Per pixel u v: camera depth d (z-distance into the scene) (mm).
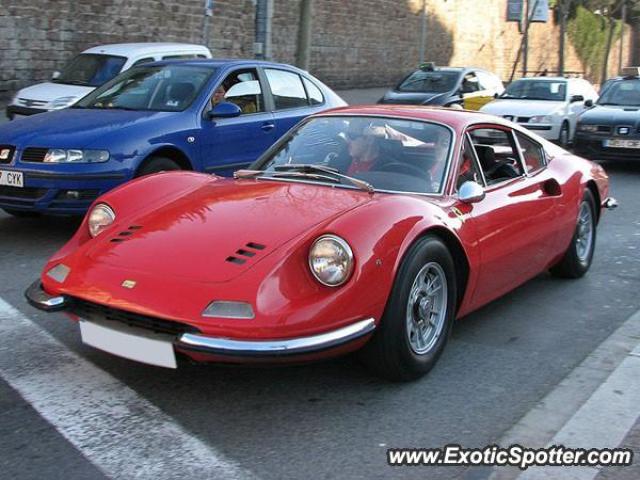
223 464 3217
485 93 18000
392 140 4734
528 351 4680
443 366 4383
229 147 7836
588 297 5859
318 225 3764
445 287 4180
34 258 6516
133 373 4105
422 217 3975
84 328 3744
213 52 22484
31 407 3693
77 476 3100
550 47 45375
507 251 4770
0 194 6824
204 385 3980
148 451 3312
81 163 6621
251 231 3797
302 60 14961
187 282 3518
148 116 7289
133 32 19484
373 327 3635
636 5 46750
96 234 4312
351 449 3381
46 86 12555
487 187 4805
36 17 17000
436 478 3160
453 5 36812
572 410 3809
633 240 7949
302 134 5051
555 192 5512
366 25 30625
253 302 3383
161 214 4156
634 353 4582
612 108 13453
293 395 3895
